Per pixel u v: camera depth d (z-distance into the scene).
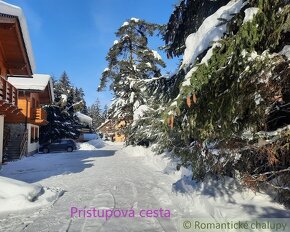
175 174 15.51
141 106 29.34
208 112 6.59
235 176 8.74
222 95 6.36
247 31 5.82
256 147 6.26
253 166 7.38
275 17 5.84
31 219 8.41
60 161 26.20
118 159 27.42
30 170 20.20
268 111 6.38
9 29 17.48
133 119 31.56
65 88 72.31
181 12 11.70
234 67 6.08
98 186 13.54
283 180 6.61
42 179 16.12
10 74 22.70
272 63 5.68
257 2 6.21
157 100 11.44
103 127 92.31
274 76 5.85
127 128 34.06
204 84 6.12
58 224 7.94
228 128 6.63
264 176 6.50
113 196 11.30
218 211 7.25
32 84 31.12
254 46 6.21
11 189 10.27
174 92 9.66
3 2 16.30
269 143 6.00
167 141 10.92
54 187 13.38
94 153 36.06
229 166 8.18
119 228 7.54
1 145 21.20
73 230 7.45
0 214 8.92
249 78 5.93
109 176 16.59
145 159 26.17
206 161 8.12
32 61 21.38
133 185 13.53
